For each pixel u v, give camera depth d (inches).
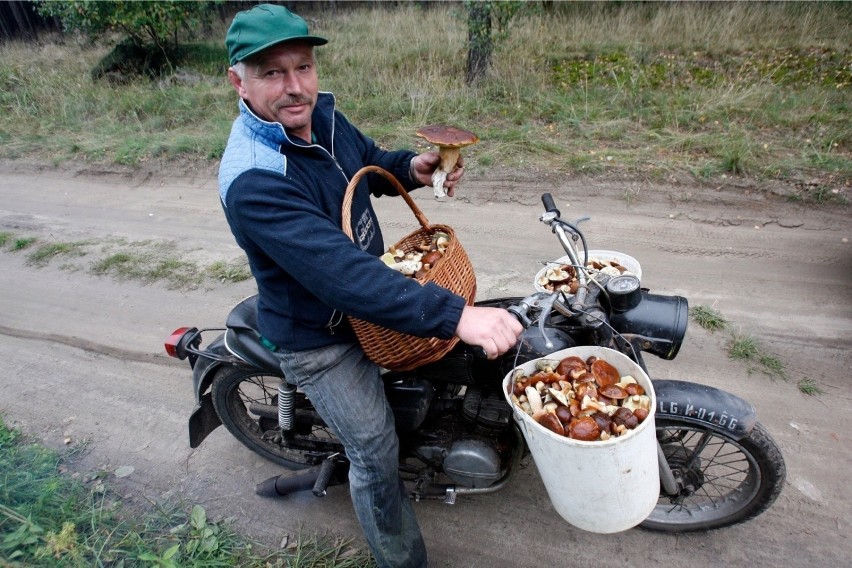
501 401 86.0
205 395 103.1
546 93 275.3
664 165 201.2
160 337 151.6
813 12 341.4
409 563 84.8
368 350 71.7
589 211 189.3
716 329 134.2
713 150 207.2
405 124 261.7
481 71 292.2
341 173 72.4
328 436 112.6
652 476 68.4
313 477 99.7
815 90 255.3
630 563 90.2
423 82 294.8
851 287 145.3
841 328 131.8
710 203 184.7
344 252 60.7
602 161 208.5
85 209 235.5
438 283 67.3
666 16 358.6
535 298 69.9
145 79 365.4
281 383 94.6
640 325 75.5
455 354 82.5
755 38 326.6
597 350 73.2
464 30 362.0
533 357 78.0
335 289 60.4
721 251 164.1
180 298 167.3
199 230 207.6
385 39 370.6
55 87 360.8
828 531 91.4
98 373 140.6
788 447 104.5
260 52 60.9
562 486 68.1
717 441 110.1
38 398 133.7
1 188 263.0
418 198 209.0
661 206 186.7
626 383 70.4
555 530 96.2
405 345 68.9
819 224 171.2
